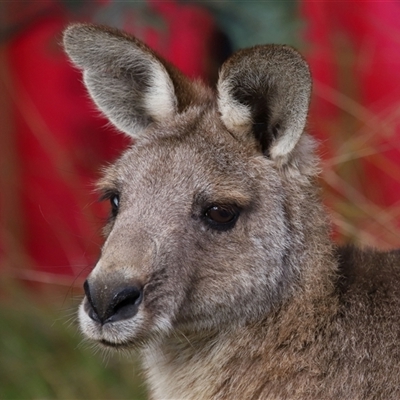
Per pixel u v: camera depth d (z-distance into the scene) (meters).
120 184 9.85
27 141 18.39
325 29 14.96
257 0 13.79
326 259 9.67
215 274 9.42
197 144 9.77
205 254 9.41
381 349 9.19
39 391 14.09
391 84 15.52
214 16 14.18
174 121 10.19
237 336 9.68
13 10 15.88
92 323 8.95
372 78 15.61
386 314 9.34
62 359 14.66
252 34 13.84
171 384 10.18
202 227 9.45
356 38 15.44
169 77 10.25
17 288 15.95
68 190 17.67
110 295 8.84
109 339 8.88
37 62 18.12
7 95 17.92
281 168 9.73
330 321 9.47
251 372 9.62
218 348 9.78
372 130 13.36
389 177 14.10
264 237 9.52
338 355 9.33
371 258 9.93
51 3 15.56
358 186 13.37
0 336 15.12
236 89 9.66
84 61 10.48
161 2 14.88
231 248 9.46
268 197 9.60
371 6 15.38
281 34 13.79
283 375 9.45
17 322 15.37
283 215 9.61
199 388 9.90
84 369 14.28
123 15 13.94
